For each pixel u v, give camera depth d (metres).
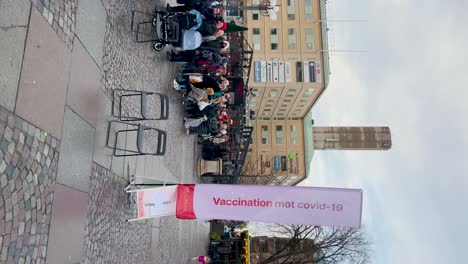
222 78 13.94
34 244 5.07
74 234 6.18
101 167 7.34
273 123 46.78
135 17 9.70
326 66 38.16
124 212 8.43
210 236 22.36
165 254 12.21
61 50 5.95
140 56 10.00
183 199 8.07
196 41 10.90
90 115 6.93
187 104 14.25
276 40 38.19
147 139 10.29
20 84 4.88
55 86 5.74
